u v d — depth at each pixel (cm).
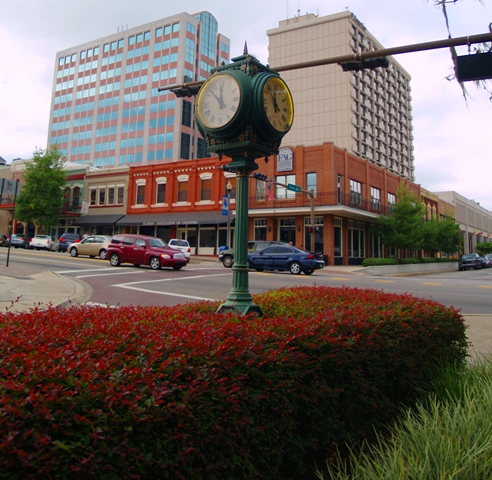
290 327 329
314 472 303
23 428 167
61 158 4816
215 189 3922
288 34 6831
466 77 566
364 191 4016
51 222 4744
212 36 8044
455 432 266
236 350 263
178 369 225
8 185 1852
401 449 255
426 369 444
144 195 4334
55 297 1127
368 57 878
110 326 319
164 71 7438
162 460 195
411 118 8375
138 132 7519
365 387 346
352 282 1897
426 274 3559
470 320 984
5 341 256
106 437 179
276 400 261
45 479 165
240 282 475
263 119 468
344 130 6281
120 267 2206
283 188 3641
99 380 204
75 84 8425
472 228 8512
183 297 1280
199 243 4009
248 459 238
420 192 5325
